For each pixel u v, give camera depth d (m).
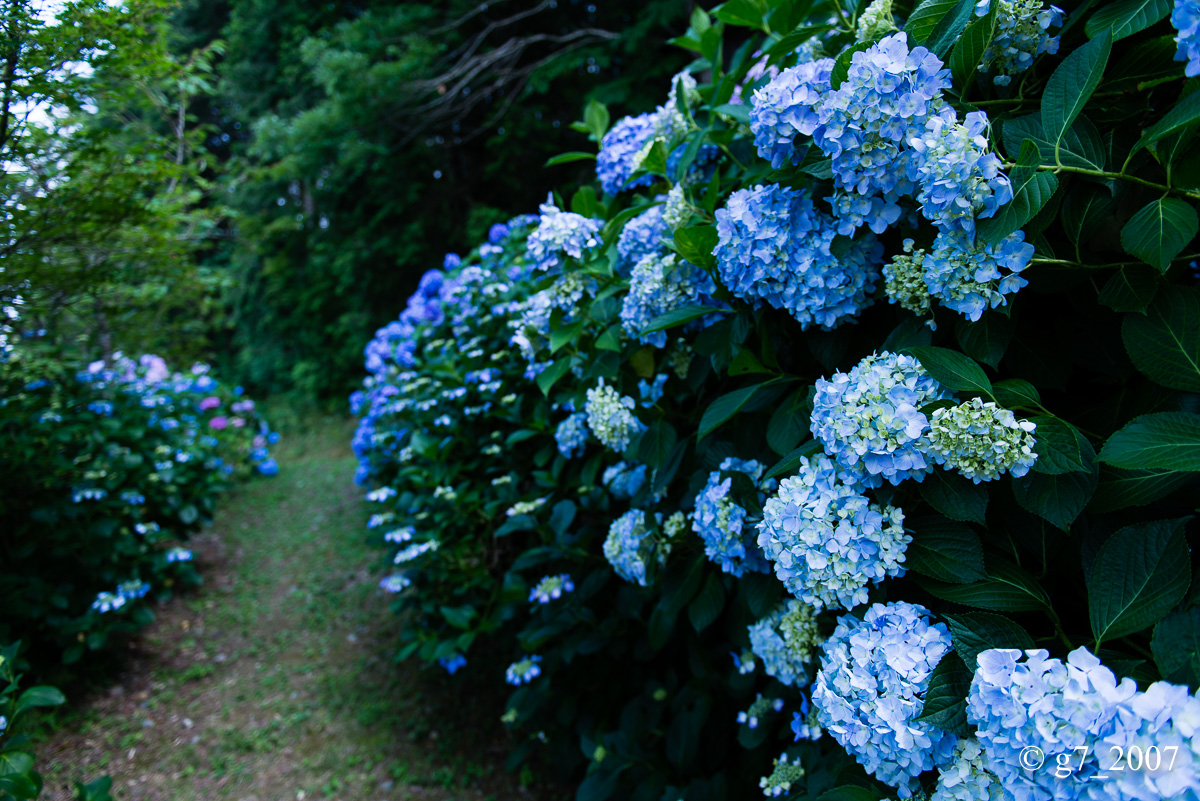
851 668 0.90
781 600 1.29
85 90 2.26
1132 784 0.61
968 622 0.83
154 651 3.51
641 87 6.93
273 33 10.59
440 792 2.43
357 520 5.24
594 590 2.01
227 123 11.75
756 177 1.28
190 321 4.96
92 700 3.07
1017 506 0.97
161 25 2.46
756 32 1.54
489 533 2.69
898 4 1.19
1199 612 0.71
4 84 2.00
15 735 1.68
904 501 0.98
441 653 2.48
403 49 8.25
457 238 8.84
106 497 3.43
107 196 2.55
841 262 1.05
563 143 8.50
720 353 1.31
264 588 4.23
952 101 1.02
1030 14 0.93
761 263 1.09
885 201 0.99
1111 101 0.97
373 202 9.25
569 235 1.59
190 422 4.66
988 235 0.88
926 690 0.82
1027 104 0.99
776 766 1.27
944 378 0.87
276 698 3.08
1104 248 1.03
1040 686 0.67
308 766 2.61
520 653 2.50
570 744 2.31
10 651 1.72
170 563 3.83
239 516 5.55
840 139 0.93
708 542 1.28
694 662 1.86
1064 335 1.05
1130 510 0.91
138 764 2.66
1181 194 0.85
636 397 1.66
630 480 1.82
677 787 1.80
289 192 10.61
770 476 1.01
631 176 1.67
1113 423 0.99
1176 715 0.60
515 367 2.60
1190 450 0.74
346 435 8.96
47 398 3.33
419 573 2.81
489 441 2.80
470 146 9.26
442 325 3.51
